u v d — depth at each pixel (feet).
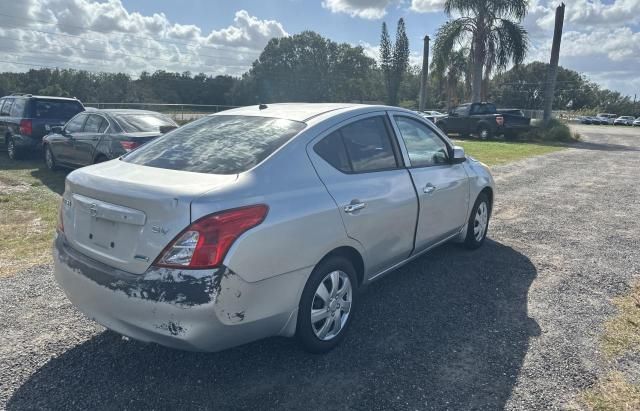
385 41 175.94
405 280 14.80
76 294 9.41
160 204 8.25
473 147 58.65
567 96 322.55
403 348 10.80
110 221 8.93
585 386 9.35
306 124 10.84
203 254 8.07
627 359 10.30
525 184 32.63
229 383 9.48
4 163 37.47
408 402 8.92
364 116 12.22
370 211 11.18
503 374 9.78
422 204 13.26
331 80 290.76
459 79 123.34
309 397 9.07
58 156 31.99
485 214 17.99
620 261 16.63
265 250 8.71
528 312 12.62
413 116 14.15
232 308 8.37
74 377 9.57
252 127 11.14
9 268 15.21
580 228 20.99
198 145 10.82
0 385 9.26
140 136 26.81
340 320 10.85
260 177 9.27
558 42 74.90
